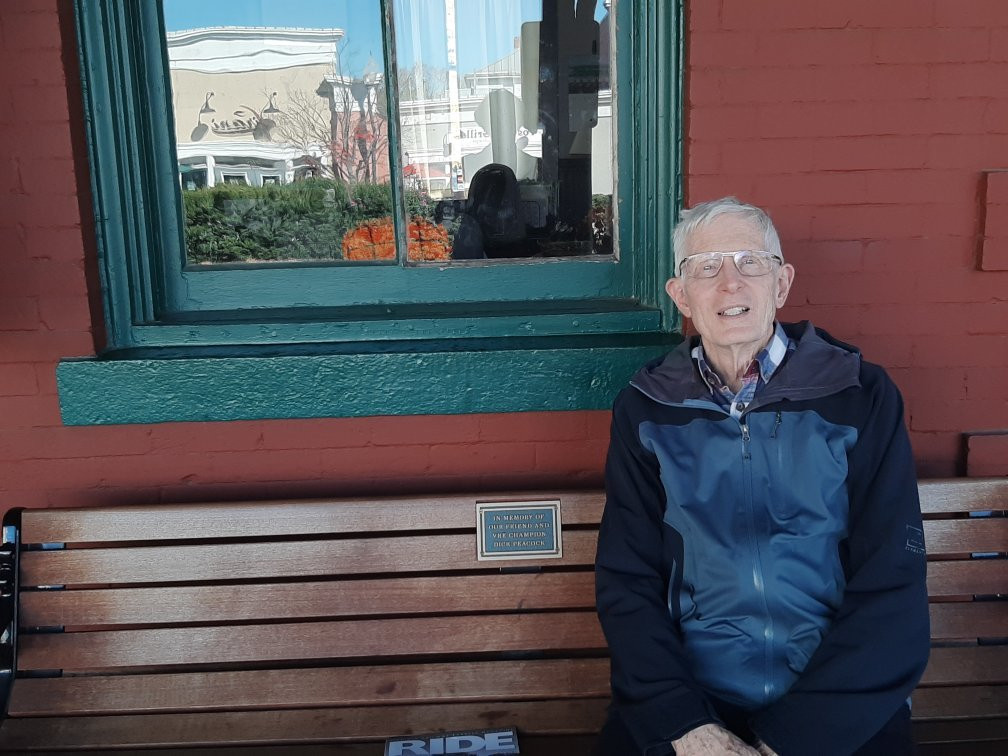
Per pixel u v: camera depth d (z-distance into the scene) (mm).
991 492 1995
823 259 2141
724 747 1463
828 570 1645
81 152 2057
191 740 1888
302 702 1955
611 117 2268
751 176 2096
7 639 1939
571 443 2219
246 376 2092
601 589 1731
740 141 2076
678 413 1723
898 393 1683
